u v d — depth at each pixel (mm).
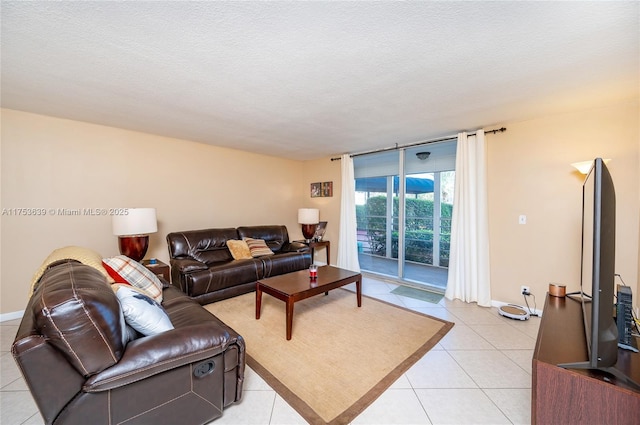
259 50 1647
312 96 2350
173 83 2104
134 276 2102
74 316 1047
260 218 5098
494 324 2703
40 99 2441
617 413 999
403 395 1688
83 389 1079
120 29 1445
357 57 1724
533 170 2922
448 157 3922
